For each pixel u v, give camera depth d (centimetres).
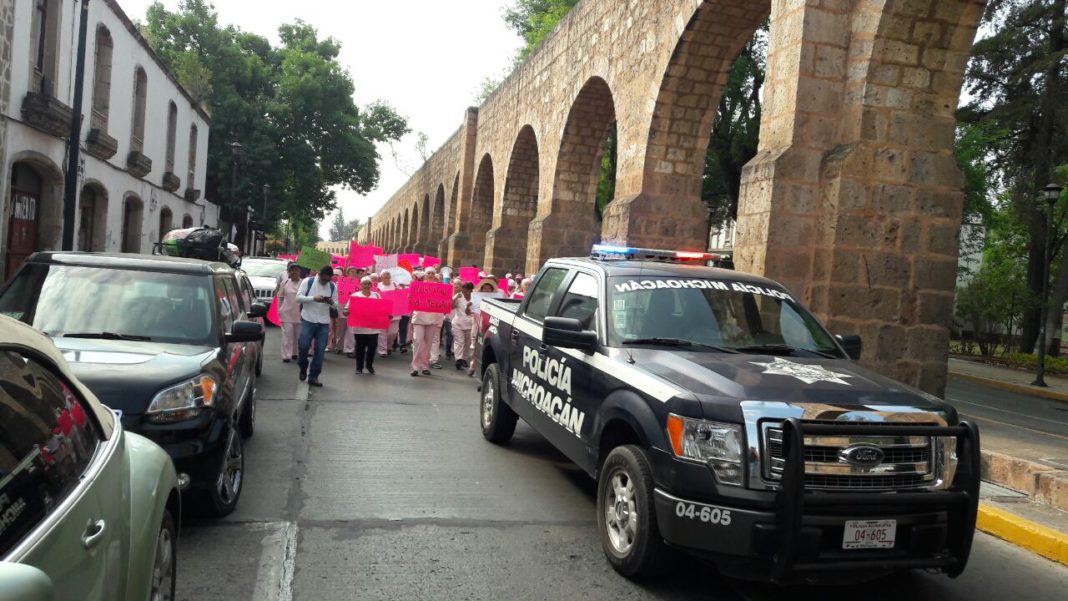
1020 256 3309
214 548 474
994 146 2619
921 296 1027
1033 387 2033
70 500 238
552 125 2217
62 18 1583
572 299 633
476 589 438
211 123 3606
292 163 3897
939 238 1033
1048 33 2456
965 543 413
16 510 208
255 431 787
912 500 402
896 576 498
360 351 1221
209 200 3981
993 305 3034
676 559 449
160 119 2422
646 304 563
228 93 3712
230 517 529
